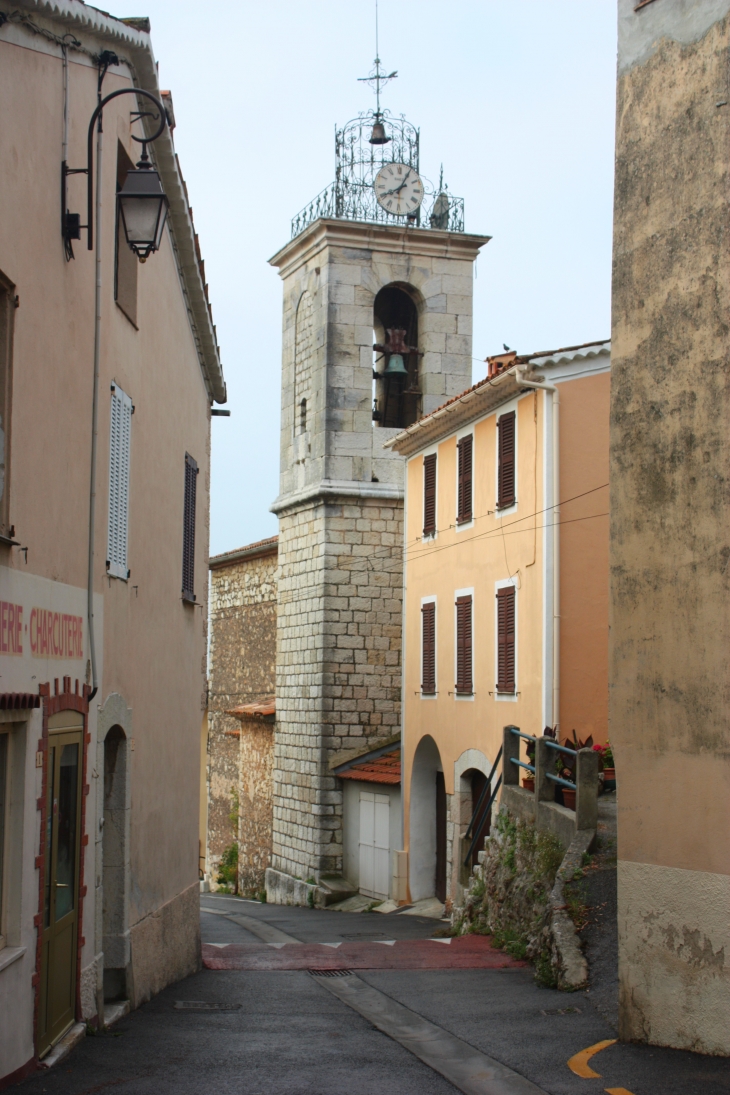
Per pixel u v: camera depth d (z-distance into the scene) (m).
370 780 30.67
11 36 8.77
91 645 10.84
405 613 29.61
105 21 10.52
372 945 18.42
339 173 35.00
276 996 13.41
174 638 15.15
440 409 26.03
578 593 21.52
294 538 35.44
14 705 8.45
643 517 10.06
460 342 35.38
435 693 27.25
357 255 34.69
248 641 41.19
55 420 9.86
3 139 8.55
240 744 39.81
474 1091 8.69
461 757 25.39
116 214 12.38
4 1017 8.41
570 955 12.98
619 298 10.41
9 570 8.67
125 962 12.12
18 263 8.89
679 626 9.66
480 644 24.62
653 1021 9.67
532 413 22.38
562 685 21.33
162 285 14.38
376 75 35.50
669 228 9.99
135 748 12.80
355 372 34.44
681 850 9.50
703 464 9.57
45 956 9.45
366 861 31.34
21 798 8.87
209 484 18.23
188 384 16.28
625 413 10.28
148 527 13.59
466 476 25.77
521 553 22.69
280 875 34.84
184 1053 9.94
